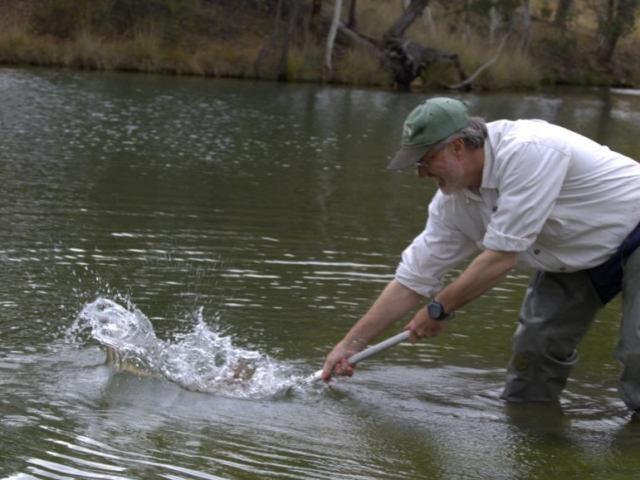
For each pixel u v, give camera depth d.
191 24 32.28
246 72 30.91
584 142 4.98
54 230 8.90
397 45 32.78
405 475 4.56
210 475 4.42
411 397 5.71
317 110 22.31
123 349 5.92
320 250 8.72
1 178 11.47
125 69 29.75
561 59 40.22
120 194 10.86
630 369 5.23
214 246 8.63
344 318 6.87
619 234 5.02
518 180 4.73
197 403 5.40
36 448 4.60
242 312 6.88
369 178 13.19
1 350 5.97
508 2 36.31
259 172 13.16
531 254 5.14
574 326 5.48
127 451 4.64
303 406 5.48
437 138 4.68
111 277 7.53
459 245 5.27
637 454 4.93
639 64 42.16
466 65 34.22
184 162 13.65
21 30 30.17
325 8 35.91
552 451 4.95
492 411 5.54
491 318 7.18
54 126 16.50
